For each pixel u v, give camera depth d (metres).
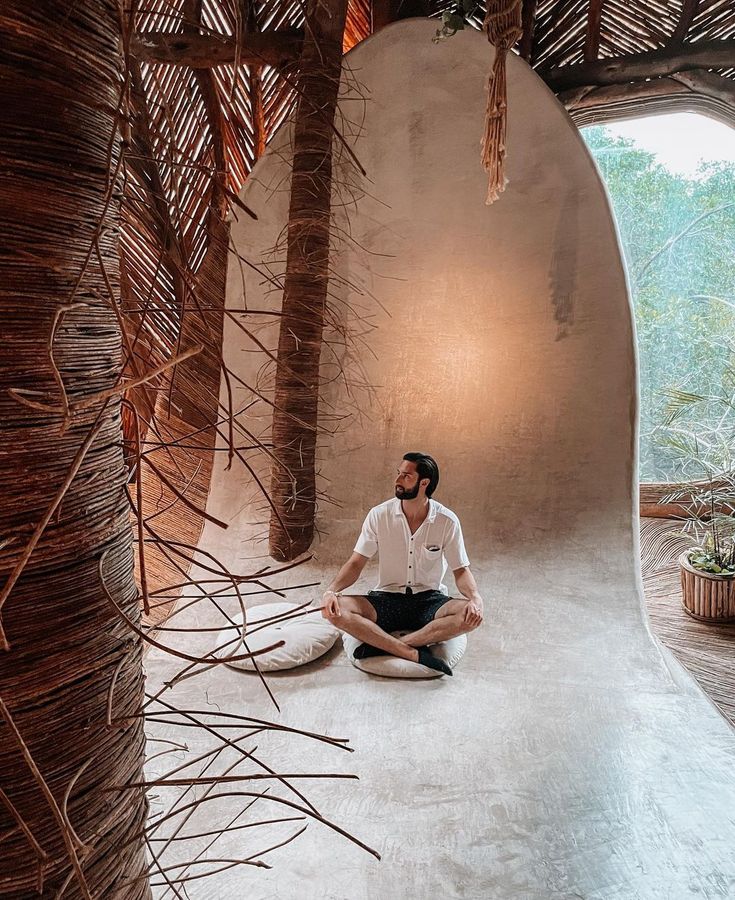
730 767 1.91
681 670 2.47
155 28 3.15
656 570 3.85
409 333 3.42
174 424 3.29
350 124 3.37
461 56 3.27
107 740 0.68
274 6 3.42
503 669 2.44
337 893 1.48
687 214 4.52
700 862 1.56
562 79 3.79
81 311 0.64
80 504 0.65
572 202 3.18
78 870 0.51
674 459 4.59
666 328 4.62
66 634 0.64
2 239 0.57
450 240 3.36
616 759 1.94
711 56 3.51
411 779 1.85
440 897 1.47
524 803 1.76
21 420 0.59
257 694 2.29
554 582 2.94
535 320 3.26
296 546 3.13
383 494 3.36
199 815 1.72
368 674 2.41
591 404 3.15
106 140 0.66
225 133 3.70
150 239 2.80
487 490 3.25
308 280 3.04
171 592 2.93
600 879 1.51
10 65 0.56
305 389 3.08
